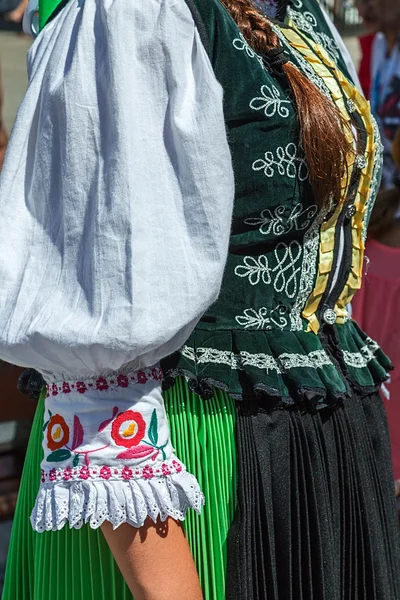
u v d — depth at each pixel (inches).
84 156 47.4
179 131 47.7
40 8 60.0
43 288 48.0
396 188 117.0
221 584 53.6
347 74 66.5
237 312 54.9
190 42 49.6
